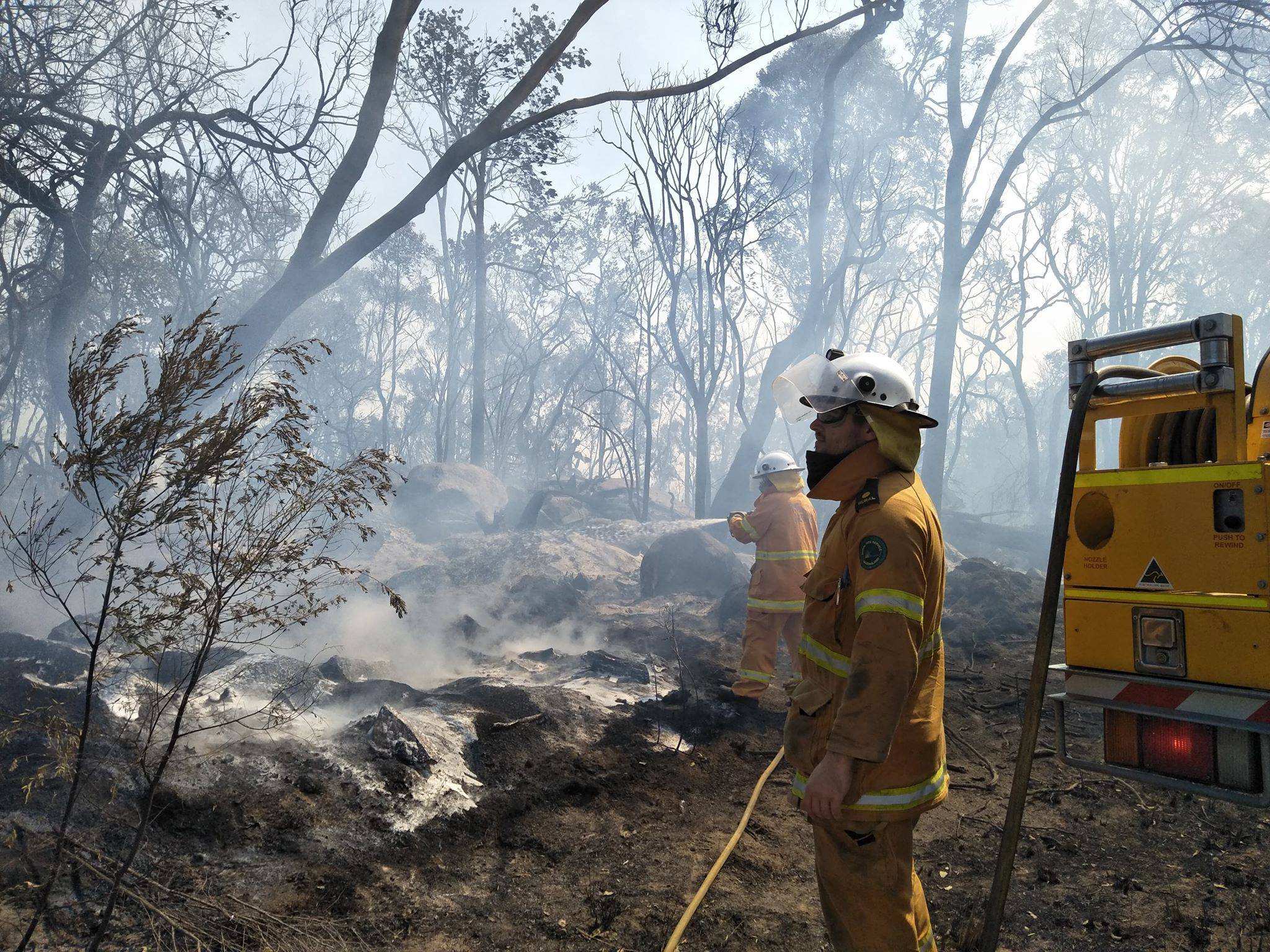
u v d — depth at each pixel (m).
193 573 2.46
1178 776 2.45
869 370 2.28
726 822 4.25
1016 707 6.50
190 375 2.40
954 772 5.07
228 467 2.42
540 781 4.34
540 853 3.72
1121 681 2.57
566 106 10.16
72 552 2.40
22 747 3.18
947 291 20.89
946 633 9.29
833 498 2.31
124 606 2.39
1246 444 2.63
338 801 3.65
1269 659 2.27
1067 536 2.51
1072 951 3.05
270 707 4.05
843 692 2.16
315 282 9.59
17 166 10.59
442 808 3.85
